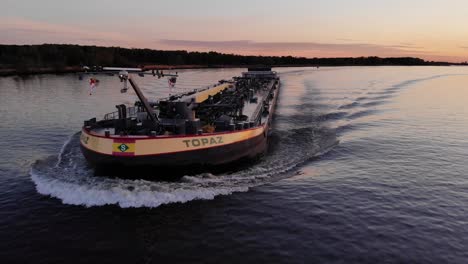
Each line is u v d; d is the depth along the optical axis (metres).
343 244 16.02
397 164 28.11
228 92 48.53
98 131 25.92
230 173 24.62
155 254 15.12
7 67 147.00
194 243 15.95
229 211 18.91
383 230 17.41
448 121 47.12
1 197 20.25
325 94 75.31
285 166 26.56
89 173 23.08
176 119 25.84
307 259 14.85
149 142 21.36
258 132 29.00
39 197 20.11
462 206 20.50
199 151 22.95
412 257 15.20
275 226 17.50
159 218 17.95
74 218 17.84
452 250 15.86
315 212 19.11
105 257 14.90
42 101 63.28
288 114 49.75
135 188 20.59
